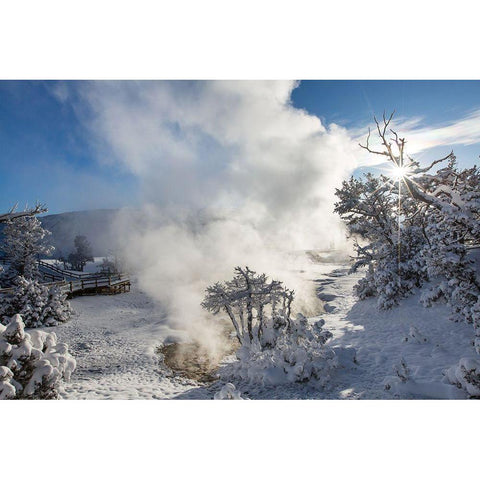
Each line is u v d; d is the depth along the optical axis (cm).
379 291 1491
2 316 1530
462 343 919
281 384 771
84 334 1450
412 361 846
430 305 1273
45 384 525
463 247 1015
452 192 1005
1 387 474
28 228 2303
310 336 922
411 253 1521
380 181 1662
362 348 1012
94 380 891
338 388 723
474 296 998
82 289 2389
